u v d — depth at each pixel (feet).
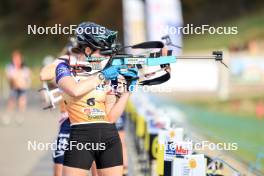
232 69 277.85
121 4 507.30
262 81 278.67
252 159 105.09
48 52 540.52
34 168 104.88
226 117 207.31
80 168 47.91
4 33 603.26
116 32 50.26
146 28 220.02
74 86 47.09
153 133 84.64
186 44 416.67
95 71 49.96
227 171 70.69
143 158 100.94
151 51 52.95
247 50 294.25
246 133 162.40
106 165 48.57
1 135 151.53
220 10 497.46
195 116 199.52
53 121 188.34
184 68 281.33
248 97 266.98
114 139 48.93
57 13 511.81
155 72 51.11
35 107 242.99
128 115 144.15
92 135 48.19
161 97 242.37
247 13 472.85
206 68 280.31
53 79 62.23
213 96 275.39
